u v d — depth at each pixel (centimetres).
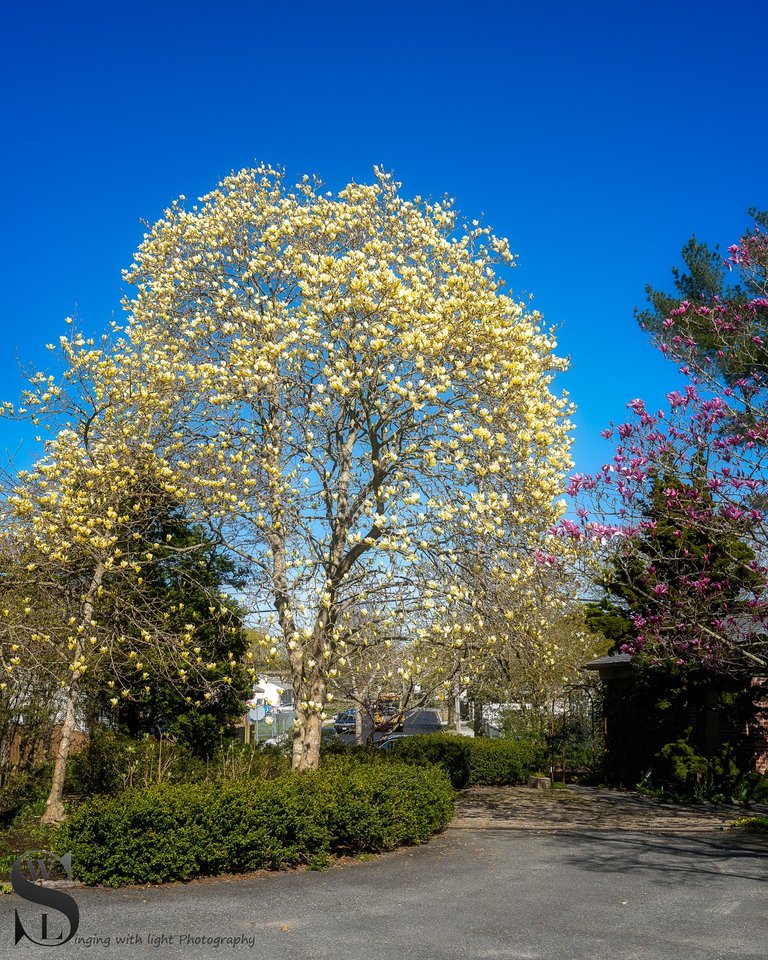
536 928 720
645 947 663
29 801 1321
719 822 1408
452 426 1109
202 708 1491
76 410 1273
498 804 1702
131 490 1242
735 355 1185
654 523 1176
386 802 1093
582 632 2144
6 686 1209
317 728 1256
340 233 1391
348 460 1239
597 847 1145
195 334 1361
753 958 634
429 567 1150
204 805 927
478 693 2516
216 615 1343
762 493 1066
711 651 1151
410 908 792
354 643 1264
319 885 892
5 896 837
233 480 1228
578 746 2317
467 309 1136
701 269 1645
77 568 1254
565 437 1280
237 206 1502
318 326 1215
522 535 1138
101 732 1417
